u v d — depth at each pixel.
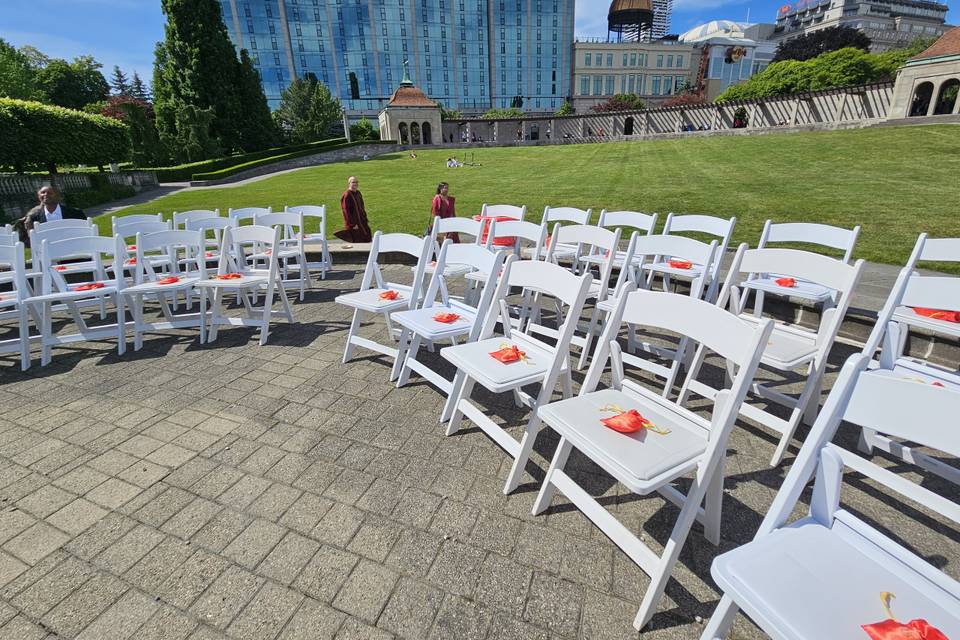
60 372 3.56
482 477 2.27
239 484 2.22
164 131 29.88
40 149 16.06
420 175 21.36
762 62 86.50
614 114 44.28
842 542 1.23
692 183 12.93
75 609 1.59
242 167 26.69
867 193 9.79
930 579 1.12
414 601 1.61
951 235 6.41
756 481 2.22
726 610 1.19
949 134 17.05
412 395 3.12
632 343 3.46
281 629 1.51
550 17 74.81
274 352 3.90
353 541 1.87
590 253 5.21
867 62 40.47
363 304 3.36
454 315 3.04
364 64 70.62
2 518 2.01
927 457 2.07
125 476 2.29
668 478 1.45
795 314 4.27
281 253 5.75
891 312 2.40
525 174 18.84
